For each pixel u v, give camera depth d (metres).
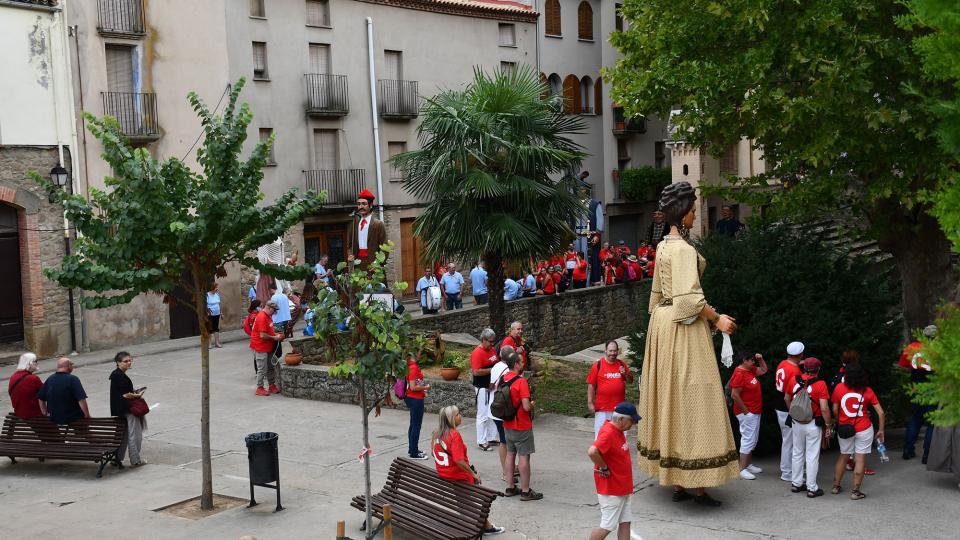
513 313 30.23
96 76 28.00
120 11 28.53
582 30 45.91
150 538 11.51
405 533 11.66
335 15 34.84
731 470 12.46
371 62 35.88
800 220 17.31
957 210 6.26
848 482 13.51
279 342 20.81
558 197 19.45
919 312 17.08
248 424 17.75
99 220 12.31
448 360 20.11
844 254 15.65
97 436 14.42
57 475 14.41
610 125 47.31
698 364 12.37
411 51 37.50
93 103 27.91
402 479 11.91
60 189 12.17
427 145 19.53
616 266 36.47
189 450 15.93
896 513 12.08
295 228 33.50
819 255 14.96
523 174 19.22
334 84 34.69
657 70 17.73
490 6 40.56
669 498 12.95
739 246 15.15
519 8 42.16
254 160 12.48
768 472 14.02
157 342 28.81
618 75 19.14
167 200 12.37
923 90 14.29
